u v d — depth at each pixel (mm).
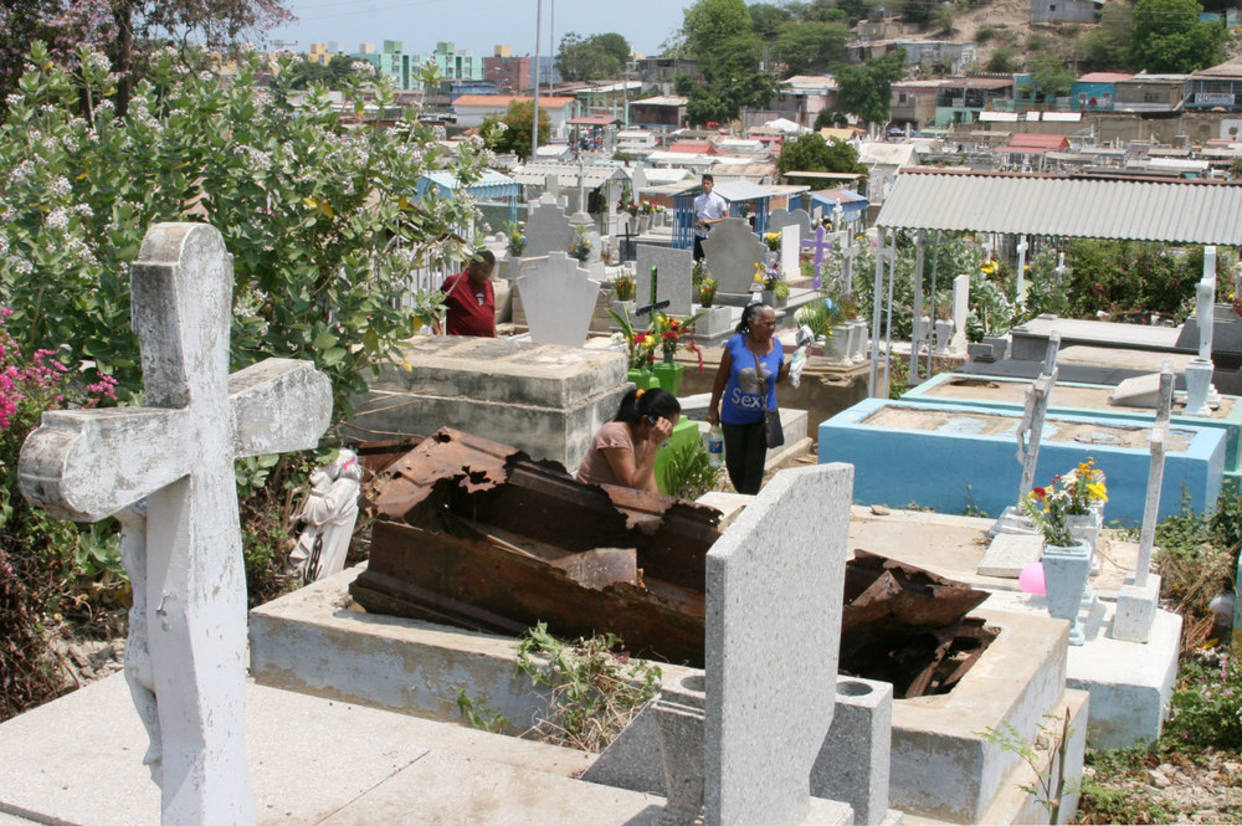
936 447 9977
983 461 9836
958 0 199250
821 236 24109
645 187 41969
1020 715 4852
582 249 25000
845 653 5402
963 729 4410
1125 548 8484
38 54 8141
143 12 16297
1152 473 6836
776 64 189250
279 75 7883
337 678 5285
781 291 20625
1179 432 10188
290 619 5363
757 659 3256
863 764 3875
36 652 5625
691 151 91188
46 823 4125
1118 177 13062
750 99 149875
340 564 6992
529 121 76438
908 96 149250
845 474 3775
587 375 8688
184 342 3139
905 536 8703
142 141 7070
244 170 7145
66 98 7992
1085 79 145375
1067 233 12531
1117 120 110750
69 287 6477
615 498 5598
